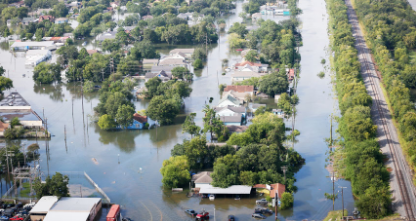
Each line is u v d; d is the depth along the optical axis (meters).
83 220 195.12
